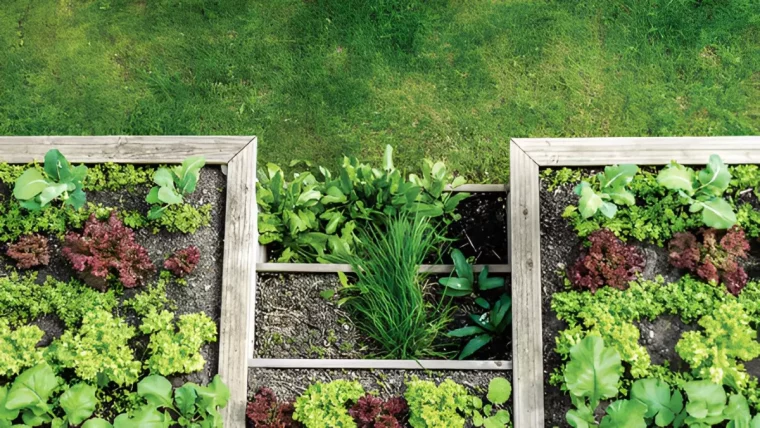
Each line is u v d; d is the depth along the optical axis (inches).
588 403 119.0
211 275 125.8
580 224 123.3
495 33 156.6
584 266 120.6
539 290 121.3
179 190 126.1
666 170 121.3
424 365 122.2
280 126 153.0
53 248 127.6
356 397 119.6
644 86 152.4
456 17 157.8
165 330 122.4
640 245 124.3
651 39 154.6
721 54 153.3
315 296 132.2
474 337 130.4
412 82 154.7
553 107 152.0
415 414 118.4
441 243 137.6
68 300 124.3
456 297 133.2
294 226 131.0
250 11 159.6
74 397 117.7
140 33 159.3
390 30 157.3
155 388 118.3
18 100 155.7
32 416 118.7
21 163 128.6
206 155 127.6
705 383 114.3
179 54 157.8
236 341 122.4
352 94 154.1
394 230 129.2
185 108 154.6
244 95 154.9
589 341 116.2
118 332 121.6
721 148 123.8
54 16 160.6
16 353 121.5
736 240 119.9
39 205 123.5
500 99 152.9
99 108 155.2
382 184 131.0
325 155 151.6
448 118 152.3
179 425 121.0
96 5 161.0
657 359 120.3
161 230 127.6
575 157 125.1
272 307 131.8
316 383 121.0
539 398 118.6
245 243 125.2
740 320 117.1
